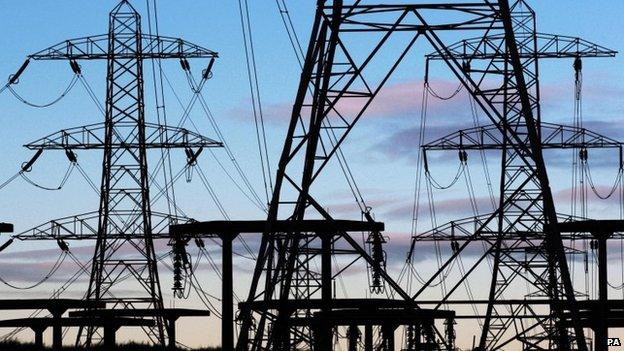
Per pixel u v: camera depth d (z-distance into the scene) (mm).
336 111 63844
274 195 62656
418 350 104438
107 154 125562
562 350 93562
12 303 117062
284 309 65125
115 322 121125
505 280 108438
